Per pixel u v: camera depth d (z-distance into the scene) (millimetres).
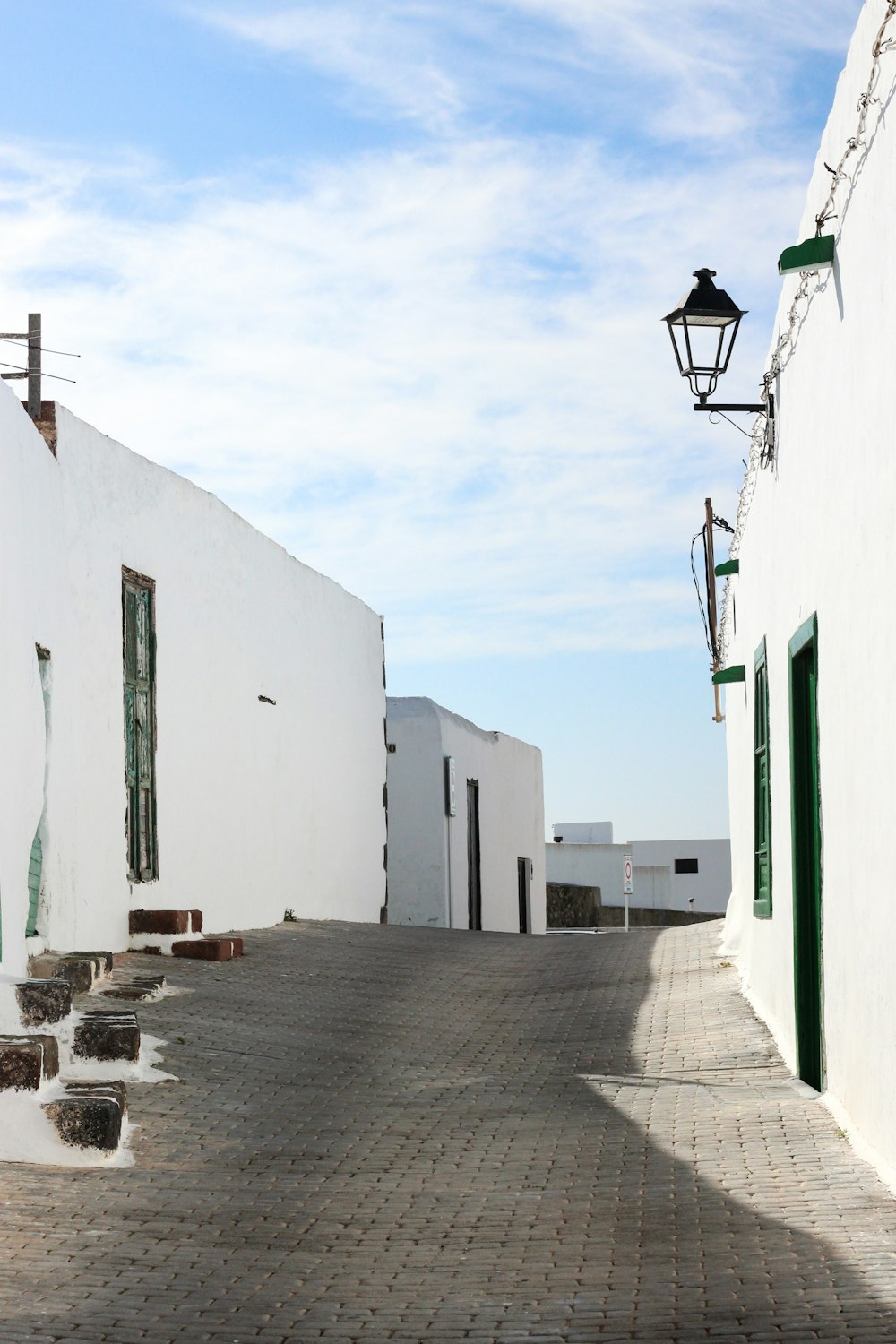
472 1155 6695
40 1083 6324
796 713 8703
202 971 11492
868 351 6238
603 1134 7051
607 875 47000
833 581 7117
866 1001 6414
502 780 30188
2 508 8367
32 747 9195
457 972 13469
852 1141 6566
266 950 13547
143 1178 6090
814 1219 5414
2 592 8305
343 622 19609
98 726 11180
